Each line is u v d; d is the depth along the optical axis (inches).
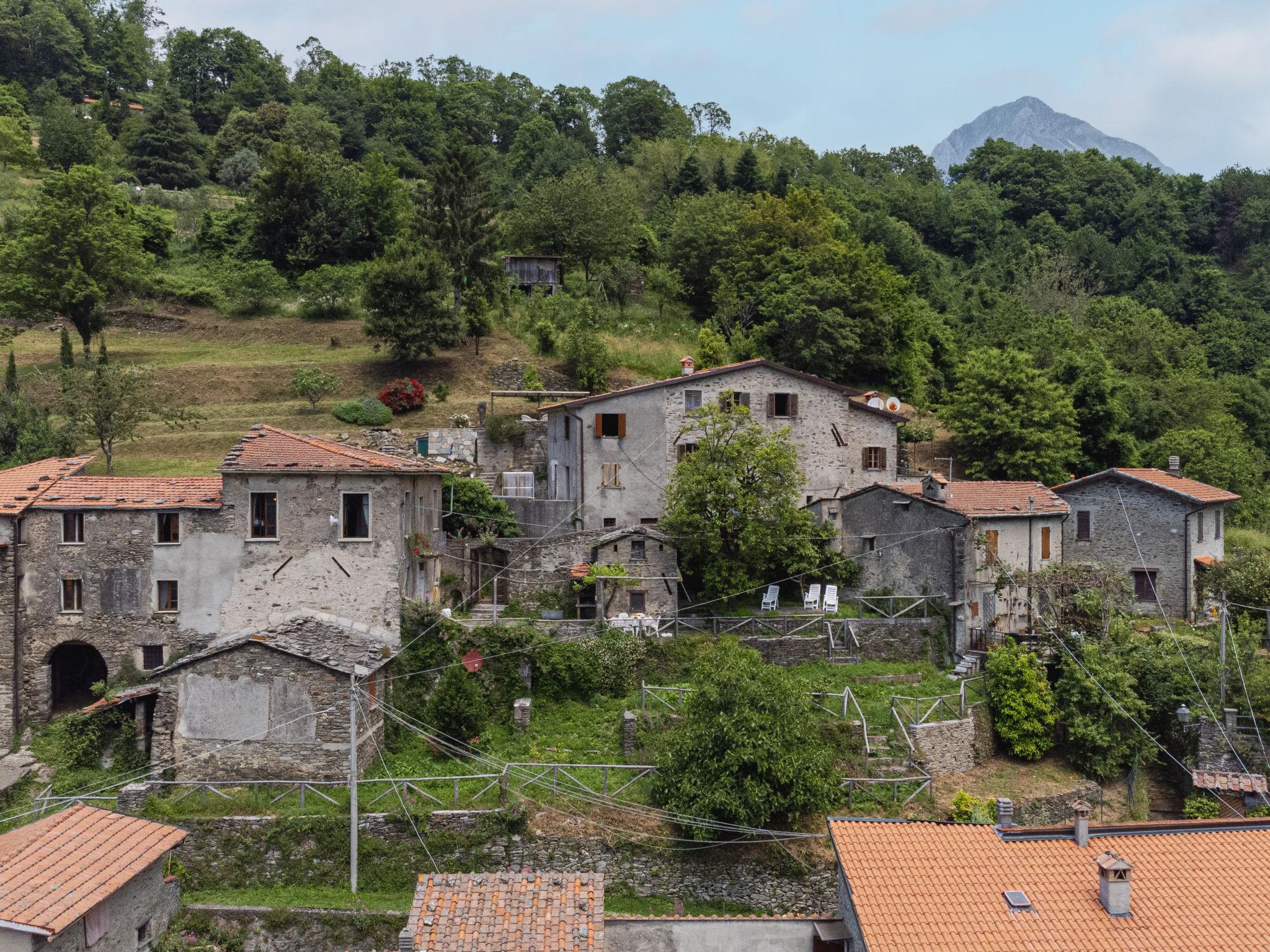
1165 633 1712.6
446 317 2645.2
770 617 1632.6
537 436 2210.9
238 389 2554.1
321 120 4709.6
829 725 1392.7
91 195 2664.9
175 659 1439.5
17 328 2878.9
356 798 1198.9
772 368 1957.4
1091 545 1962.4
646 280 3316.9
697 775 1229.1
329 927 1111.6
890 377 2687.0
